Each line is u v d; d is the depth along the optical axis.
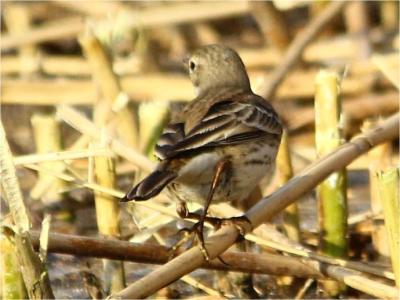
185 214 10.97
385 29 19.39
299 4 18.27
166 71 19.38
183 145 10.35
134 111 15.89
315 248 12.84
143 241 11.88
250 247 12.40
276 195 11.02
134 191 9.86
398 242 10.24
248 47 20.06
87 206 14.12
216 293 11.48
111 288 11.94
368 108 16.94
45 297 10.02
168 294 11.77
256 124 11.02
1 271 10.17
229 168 10.70
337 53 18.36
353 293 11.86
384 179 10.27
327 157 11.38
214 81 12.45
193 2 19.22
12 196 9.98
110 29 17.80
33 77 18.67
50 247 10.44
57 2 19.23
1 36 18.91
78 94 17.36
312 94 17.59
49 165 14.07
